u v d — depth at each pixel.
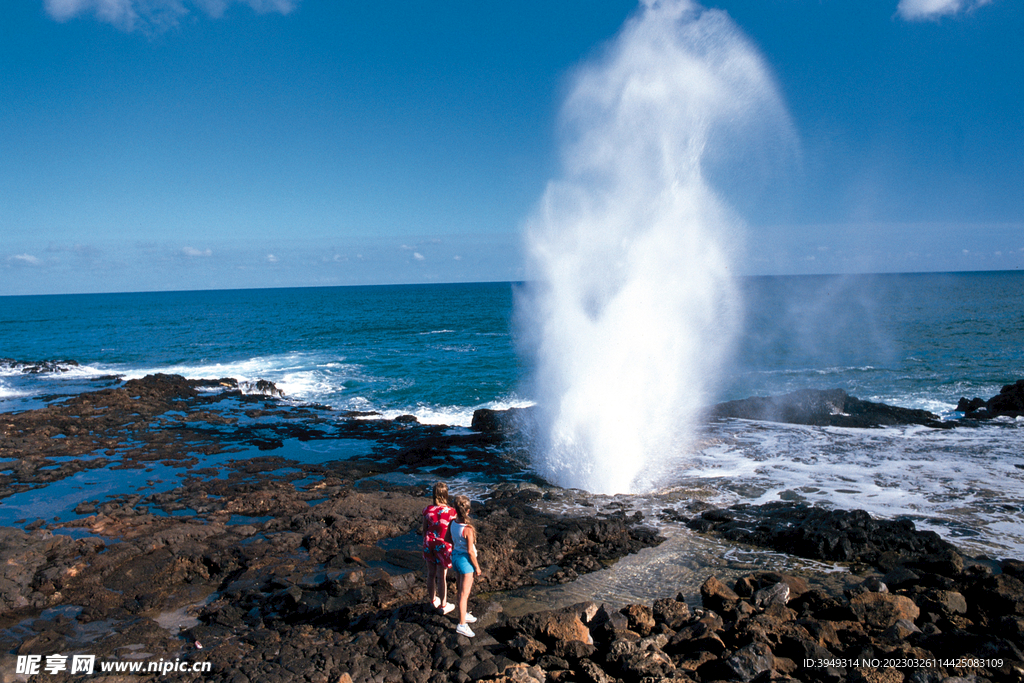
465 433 16.94
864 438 15.32
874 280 185.88
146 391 23.56
